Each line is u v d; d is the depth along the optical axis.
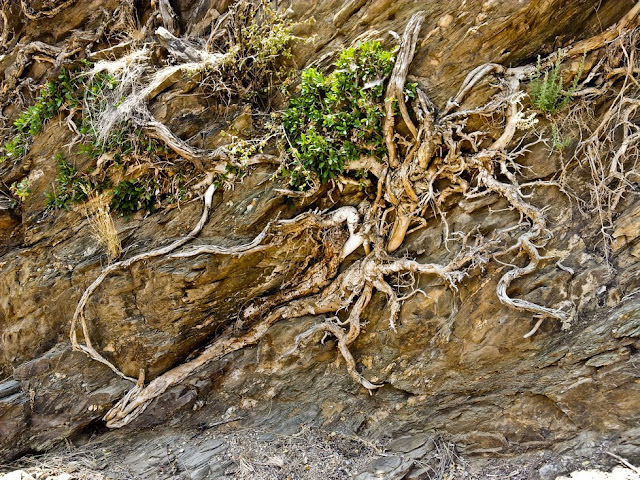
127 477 1.90
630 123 1.77
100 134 2.22
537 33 1.89
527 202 1.87
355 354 2.09
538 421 1.69
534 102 1.86
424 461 1.76
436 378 1.90
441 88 1.96
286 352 2.13
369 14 2.09
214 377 2.21
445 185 2.01
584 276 1.73
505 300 1.75
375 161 2.06
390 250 2.09
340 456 1.88
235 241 2.17
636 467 1.47
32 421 2.14
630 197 1.77
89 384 2.20
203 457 1.94
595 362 1.63
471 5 1.90
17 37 2.73
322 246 2.19
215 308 2.21
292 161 2.10
